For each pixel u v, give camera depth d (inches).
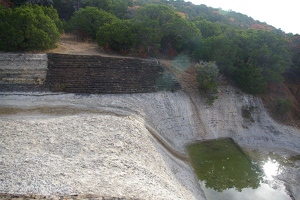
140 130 984.3
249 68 1485.0
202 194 916.6
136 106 1186.6
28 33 1210.6
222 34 1651.1
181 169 983.0
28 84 1139.9
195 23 1914.4
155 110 1229.7
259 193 987.9
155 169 811.4
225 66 1482.5
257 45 1561.3
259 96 1535.4
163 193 672.4
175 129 1240.8
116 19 1729.8
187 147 1202.0
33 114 992.9
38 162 689.6
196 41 1632.6
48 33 1316.4
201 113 1355.8
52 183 605.6
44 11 1496.1
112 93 1218.6
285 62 1578.5
